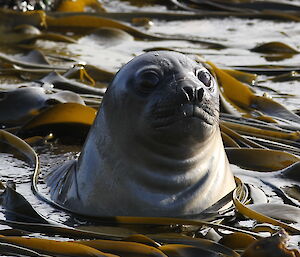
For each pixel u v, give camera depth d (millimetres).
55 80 24797
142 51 31484
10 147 19672
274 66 29062
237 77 26906
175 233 15070
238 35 35188
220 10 40219
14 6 36094
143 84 15016
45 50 31125
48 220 15422
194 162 15430
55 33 34125
